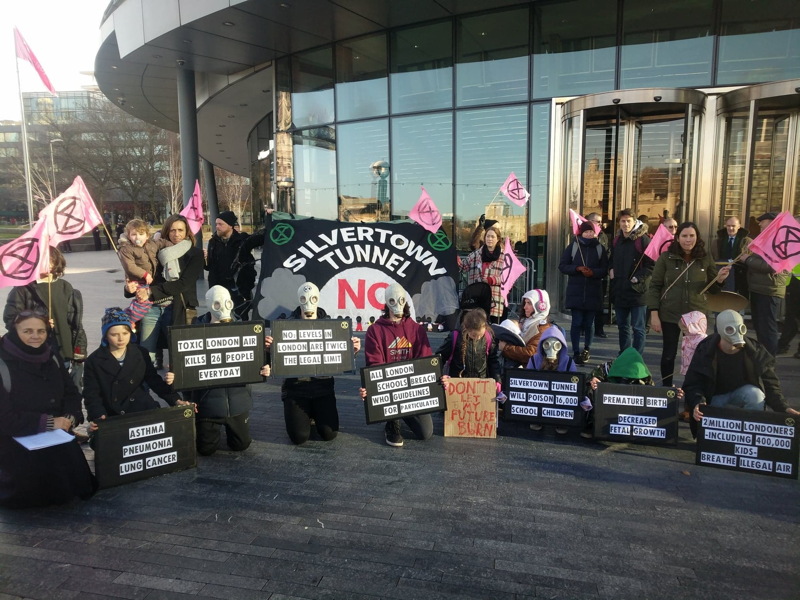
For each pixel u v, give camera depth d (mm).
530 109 11195
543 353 5094
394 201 12844
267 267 5875
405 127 12484
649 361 7289
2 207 54781
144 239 5918
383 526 3473
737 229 7797
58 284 4961
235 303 7723
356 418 5555
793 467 4125
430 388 4793
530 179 11352
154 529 3455
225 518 3582
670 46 10266
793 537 3348
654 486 4023
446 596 2809
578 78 10844
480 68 11539
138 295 5648
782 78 9820
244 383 4496
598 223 8445
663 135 10195
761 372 4461
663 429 4625
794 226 4789
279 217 5930
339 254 5898
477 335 5148
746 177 9180
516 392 4992
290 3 10578
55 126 44375
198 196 8352
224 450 4738
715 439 4316
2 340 3770
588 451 4684
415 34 12031
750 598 2783
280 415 5668
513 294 11039
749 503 3773
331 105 13508
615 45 10539
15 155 49219
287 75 14281
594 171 10516
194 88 15906
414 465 4398
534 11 10922
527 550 3207
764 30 9789
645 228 6785
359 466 4387
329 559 3129
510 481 4105
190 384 4367
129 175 44406
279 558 3139
